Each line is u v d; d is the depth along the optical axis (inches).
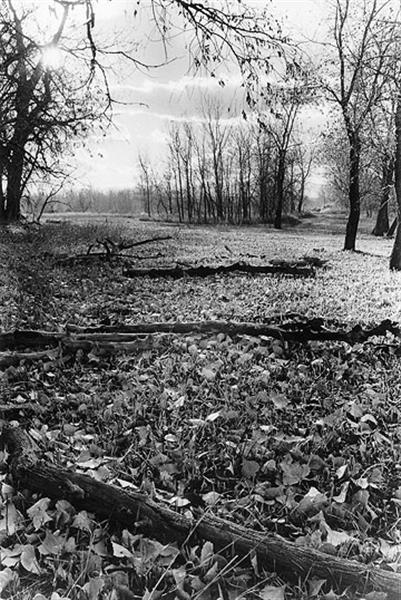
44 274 438.3
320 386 187.6
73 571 95.7
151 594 88.0
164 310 329.4
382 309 336.5
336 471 132.5
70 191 987.9
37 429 155.3
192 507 115.0
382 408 172.9
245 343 234.8
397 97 608.7
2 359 209.3
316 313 320.8
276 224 1562.5
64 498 113.7
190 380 188.2
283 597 90.2
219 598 89.8
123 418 162.6
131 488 121.7
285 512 116.2
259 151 1723.7
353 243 867.4
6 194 854.5
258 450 140.2
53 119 496.1
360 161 883.4
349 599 91.6
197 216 2262.6
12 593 90.4
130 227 1218.0
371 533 113.6
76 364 213.2
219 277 474.6
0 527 105.9
